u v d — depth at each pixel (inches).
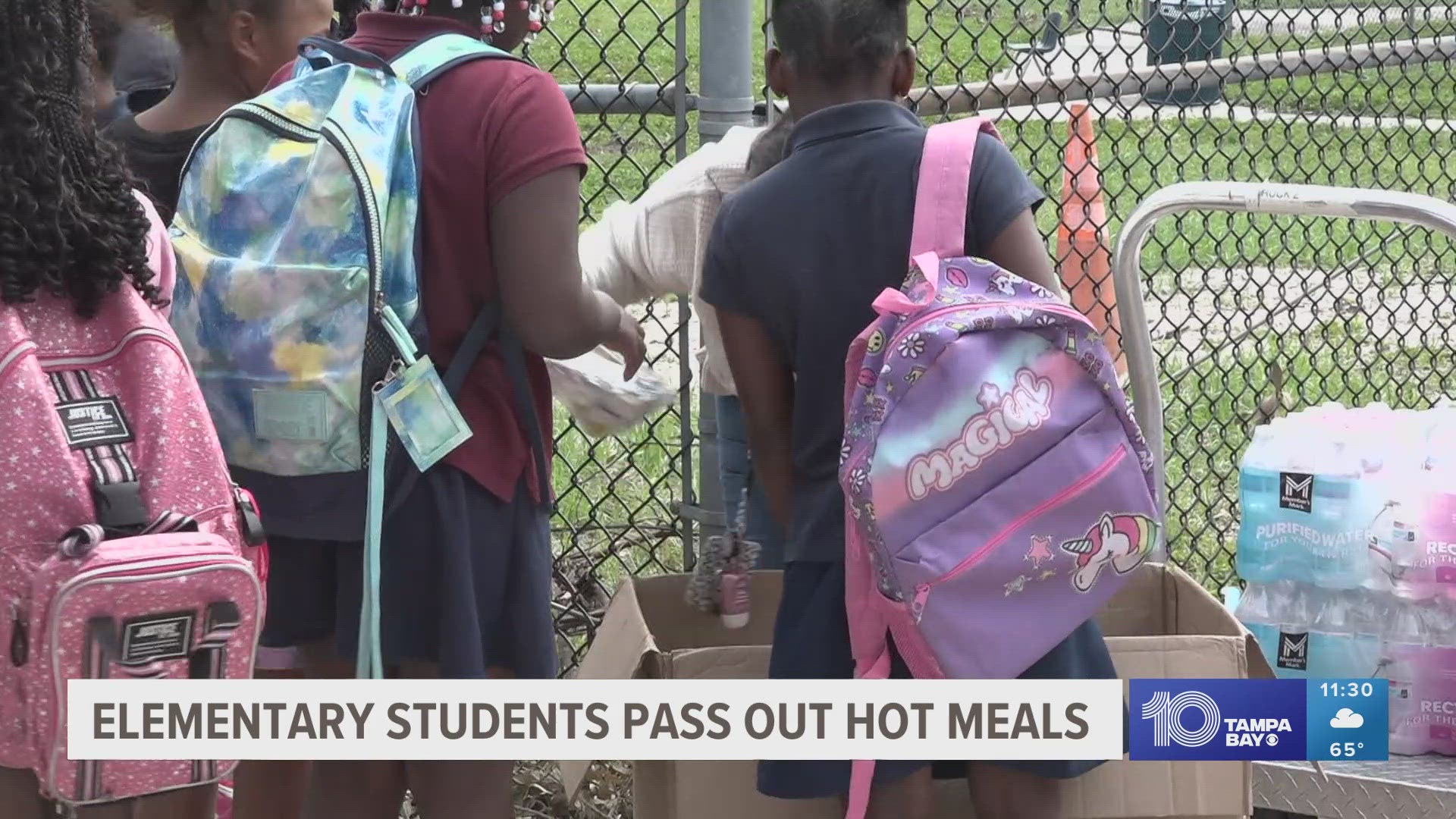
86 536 73.4
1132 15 184.4
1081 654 94.5
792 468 100.0
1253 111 202.8
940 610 88.0
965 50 366.6
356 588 93.4
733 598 106.7
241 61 104.8
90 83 81.2
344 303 89.4
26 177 75.5
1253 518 126.4
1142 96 180.1
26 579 73.6
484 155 91.2
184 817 80.7
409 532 92.7
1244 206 115.0
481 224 92.1
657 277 119.6
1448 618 119.9
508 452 95.1
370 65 92.9
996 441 87.7
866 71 96.8
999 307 88.6
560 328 93.0
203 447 79.0
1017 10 190.9
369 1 117.7
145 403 77.2
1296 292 313.0
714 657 96.6
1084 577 90.3
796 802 97.1
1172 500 191.3
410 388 90.1
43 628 73.0
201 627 75.5
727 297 97.2
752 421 100.0
